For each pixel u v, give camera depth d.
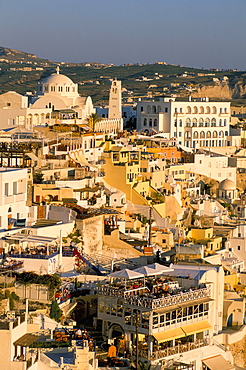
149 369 161.50
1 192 193.25
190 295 177.38
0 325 130.50
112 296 171.75
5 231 187.88
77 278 183.62
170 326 170.88
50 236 198.62
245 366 193.38
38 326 149.50
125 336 169.38
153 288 176.50
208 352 179.25
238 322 198.75
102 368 156.75
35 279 168.75
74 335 153.00
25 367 129.00
